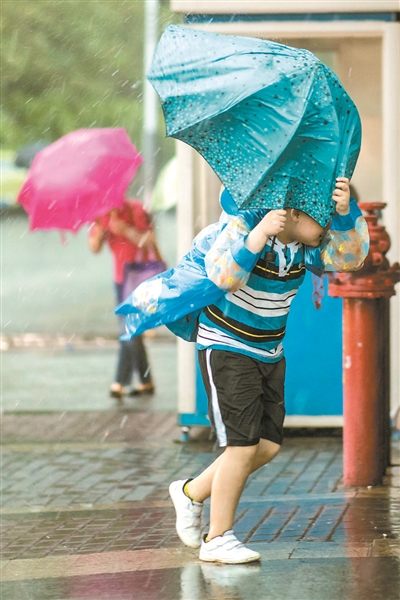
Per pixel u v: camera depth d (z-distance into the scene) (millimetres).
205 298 7012
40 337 22609
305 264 7164
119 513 9102
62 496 9828
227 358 7012
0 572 7352
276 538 7895
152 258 15469
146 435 12789
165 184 23469
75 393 15969
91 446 12180
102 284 31406
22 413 14352
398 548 7504
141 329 7281
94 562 7504
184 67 6535
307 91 6344
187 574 7023
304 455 11352
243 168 6516
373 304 9398
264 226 6570
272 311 7000
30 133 39219
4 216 47594
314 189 6617
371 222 9312
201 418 12281
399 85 11930
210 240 7121
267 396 7281
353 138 6672
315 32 11867
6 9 36531
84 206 15086
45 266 35594
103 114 38656
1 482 10461
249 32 11867
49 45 37156
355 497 9172
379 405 9555
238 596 6508
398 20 11891
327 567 7055
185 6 11797
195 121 6473
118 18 36969
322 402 12266
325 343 12234
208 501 9305
